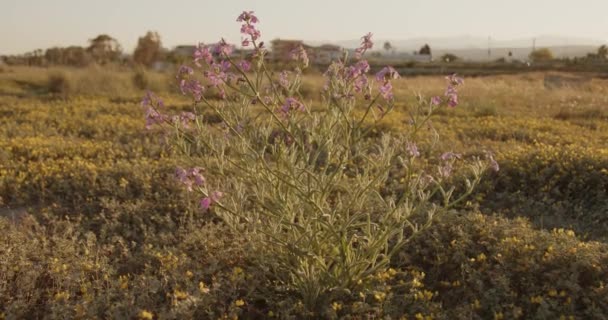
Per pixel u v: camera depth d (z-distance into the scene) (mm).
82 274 4527
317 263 4059
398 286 4336
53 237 5203
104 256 4953
